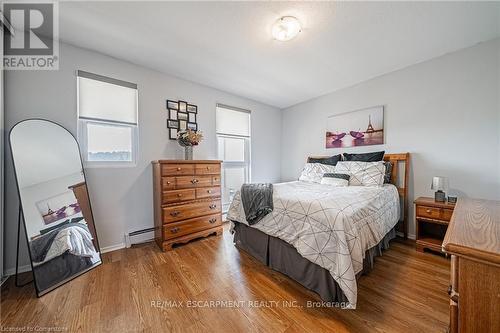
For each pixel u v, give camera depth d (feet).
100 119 7.25
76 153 6.66
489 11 5.23
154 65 8.11
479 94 6.82
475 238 2.05
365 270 5.55
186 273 5.90
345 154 10.07
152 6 5.00
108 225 7.43
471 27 5.90
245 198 7.14
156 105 8.55
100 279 5.59
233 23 5.65
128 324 4.01
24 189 5.28
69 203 6.21
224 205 11.18
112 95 7.52
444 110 7.52
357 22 5.63
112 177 7.54
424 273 5.73
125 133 7.89
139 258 6.84
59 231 5.76
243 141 12.17
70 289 5.13
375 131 9.38
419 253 6.98
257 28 5.87
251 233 7.00
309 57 7.54
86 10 5.13
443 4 5.01
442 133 7.59
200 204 8.38
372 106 9.47
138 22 5.60
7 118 5.69
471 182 7.02
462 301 1.74
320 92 11.21
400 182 8.61
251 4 4.96
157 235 7.95
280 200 5.97
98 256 6.57
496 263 1.54
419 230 7.27
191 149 8.78
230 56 7.45
